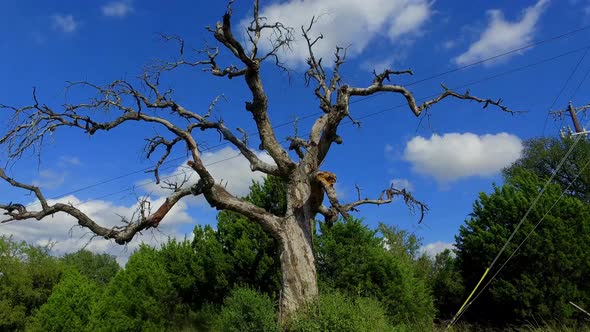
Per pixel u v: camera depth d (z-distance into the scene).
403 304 21.39
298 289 15.48
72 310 29.00
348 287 21.56
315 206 16.81
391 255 23.03
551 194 24.84
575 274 22.98
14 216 16.17
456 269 28.16
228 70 17.19
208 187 15.59
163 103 17.62
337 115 16.41
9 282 35.84
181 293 24.98
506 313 24.56
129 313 24.47
